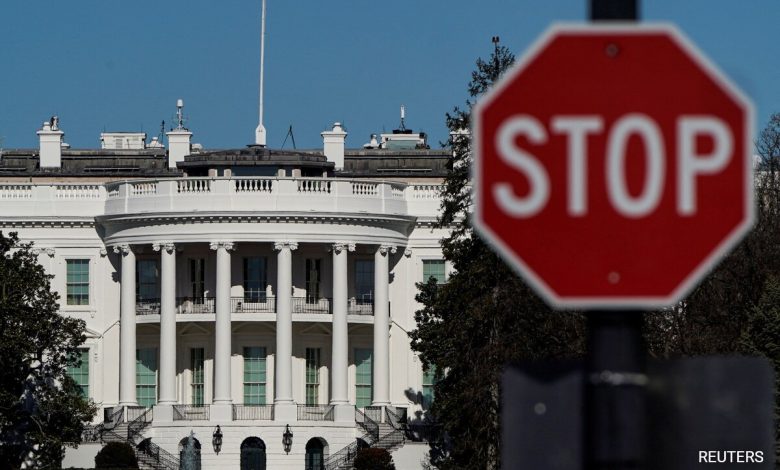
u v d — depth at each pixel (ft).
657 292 60.49
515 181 61.05
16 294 566.77
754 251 585.63
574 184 60.75
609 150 60.59
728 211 60.29
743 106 60.29
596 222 60.70
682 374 64.90
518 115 61.05
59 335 576.61
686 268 60.44
